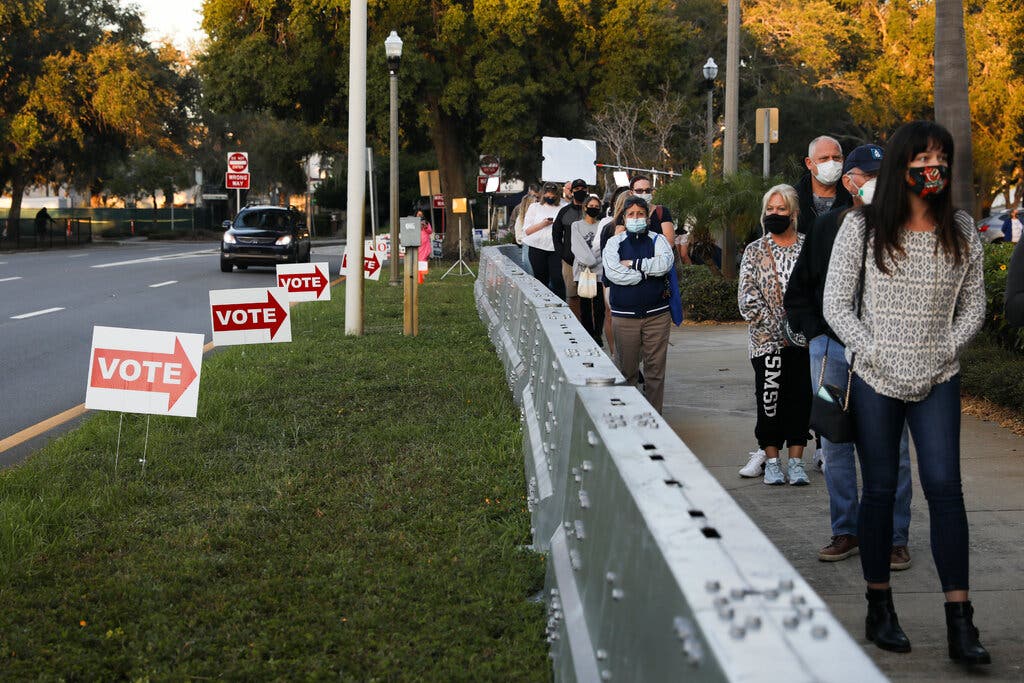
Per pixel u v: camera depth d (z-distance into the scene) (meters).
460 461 7.57
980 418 8.89
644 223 8.58
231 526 6.07
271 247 30.78
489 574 5.24
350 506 6.52
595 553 3.37
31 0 52.78
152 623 4.70
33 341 15.40
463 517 6.27
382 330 15.99
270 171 81.94
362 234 15.23
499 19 34.81
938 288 4.23
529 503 6.23
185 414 7.45
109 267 33.03
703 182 18.75
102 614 4.81
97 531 6.05
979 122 47.72
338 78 35.53
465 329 15.91
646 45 38.03
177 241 71.69
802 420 7.15
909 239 4.23
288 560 5.52
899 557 5.41
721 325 16.91
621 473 2.87
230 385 10.52
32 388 11.62
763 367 7.14
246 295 10.05
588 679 3.20
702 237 18.69
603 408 3.74
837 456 5.59
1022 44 46.38
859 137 59.62
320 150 79.44
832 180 6.70
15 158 53.34
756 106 55.69
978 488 6.70
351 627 4.64
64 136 55.19
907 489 5.40
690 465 2.91
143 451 7.80
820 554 5.62
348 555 5.58
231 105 37.78
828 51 53.91
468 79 36.22
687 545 2.26
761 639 1.80
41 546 5.71
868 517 4.43
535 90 35.75
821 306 4.95
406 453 7.86
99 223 76.19
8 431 9.42
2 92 54.22
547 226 14.85
